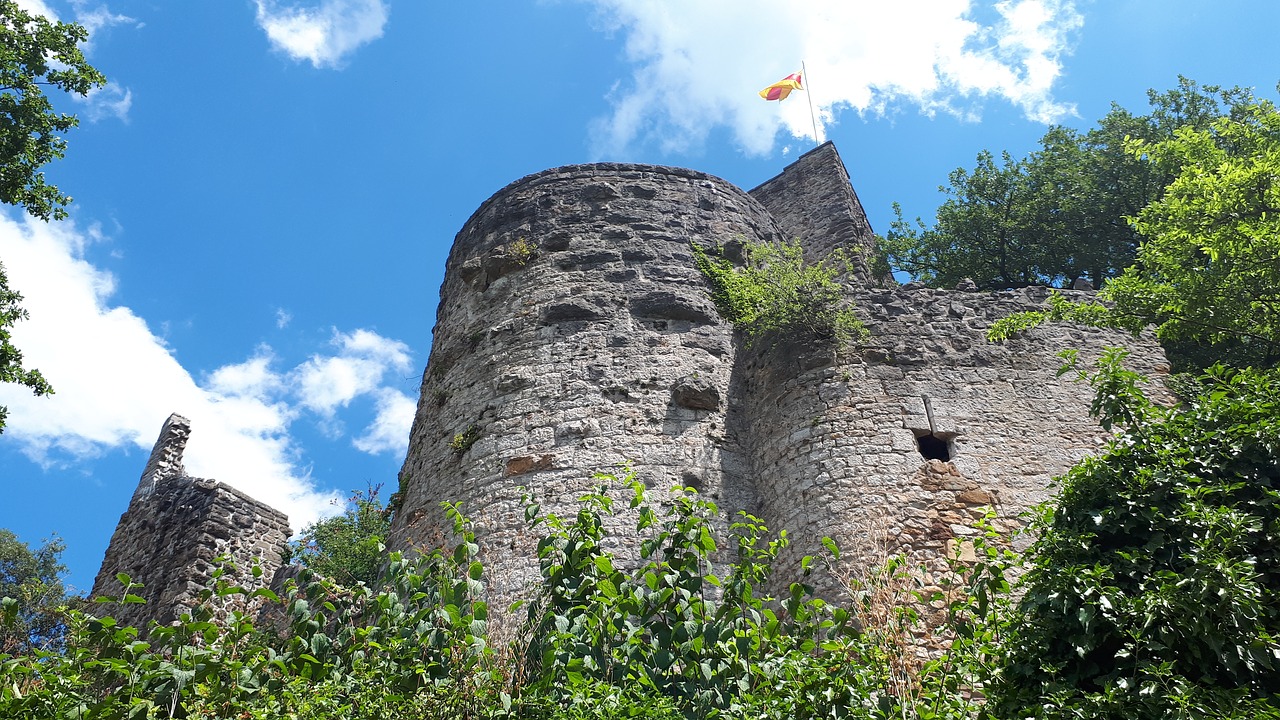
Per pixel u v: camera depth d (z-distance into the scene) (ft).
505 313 49.65
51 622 37.93
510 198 55.16
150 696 24.71
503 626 30.89
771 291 45.96
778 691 24.43
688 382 44.57
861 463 39.29
